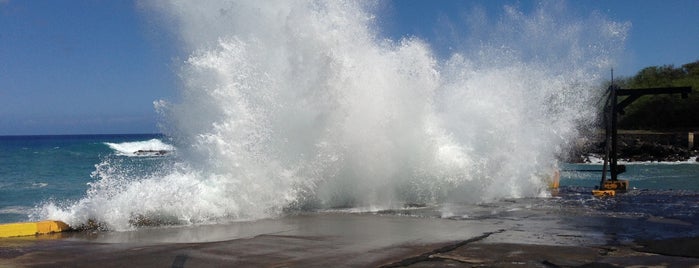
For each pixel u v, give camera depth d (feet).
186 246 19.66
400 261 17.38
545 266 16.74
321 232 22.56
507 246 19.66
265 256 18.04
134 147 184.85
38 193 59.11
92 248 19.42
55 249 19.26
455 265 16.88
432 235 21.84
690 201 33.71
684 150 166.50
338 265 16.85
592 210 29.66
